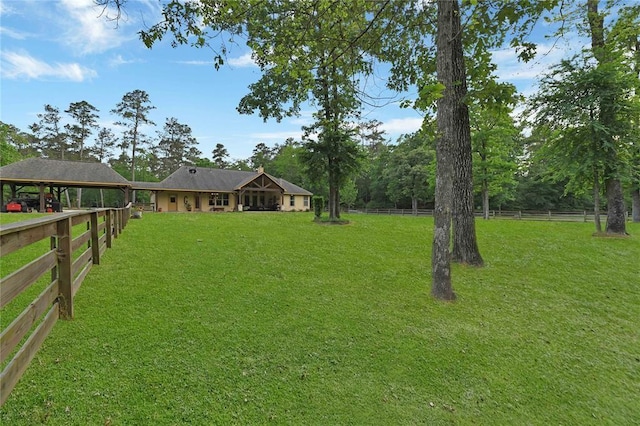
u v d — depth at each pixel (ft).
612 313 16.30
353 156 47.50
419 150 119.24
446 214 16.69
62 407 7.27
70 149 141.49
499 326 13.97
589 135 34.73
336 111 37.09
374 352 11.11
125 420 7.14
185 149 167.43
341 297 16.02
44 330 9.16
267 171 168.86
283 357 10.33
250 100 44.70
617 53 33.65
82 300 12.94
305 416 7.91
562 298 17.87
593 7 32.19
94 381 8.21
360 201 158.51
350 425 7.78
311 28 16.10
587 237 35.76
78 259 13.12
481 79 19.57
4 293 6.00
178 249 23.03
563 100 34.86
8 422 6.72
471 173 23.75
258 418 7.67
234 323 12.25
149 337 10.62
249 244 26.53
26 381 7.91
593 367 11.43
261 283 17.06
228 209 98.58
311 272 19.88
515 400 9.39
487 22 17.48
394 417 8.18
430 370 10.37
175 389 8.30
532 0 15.38
